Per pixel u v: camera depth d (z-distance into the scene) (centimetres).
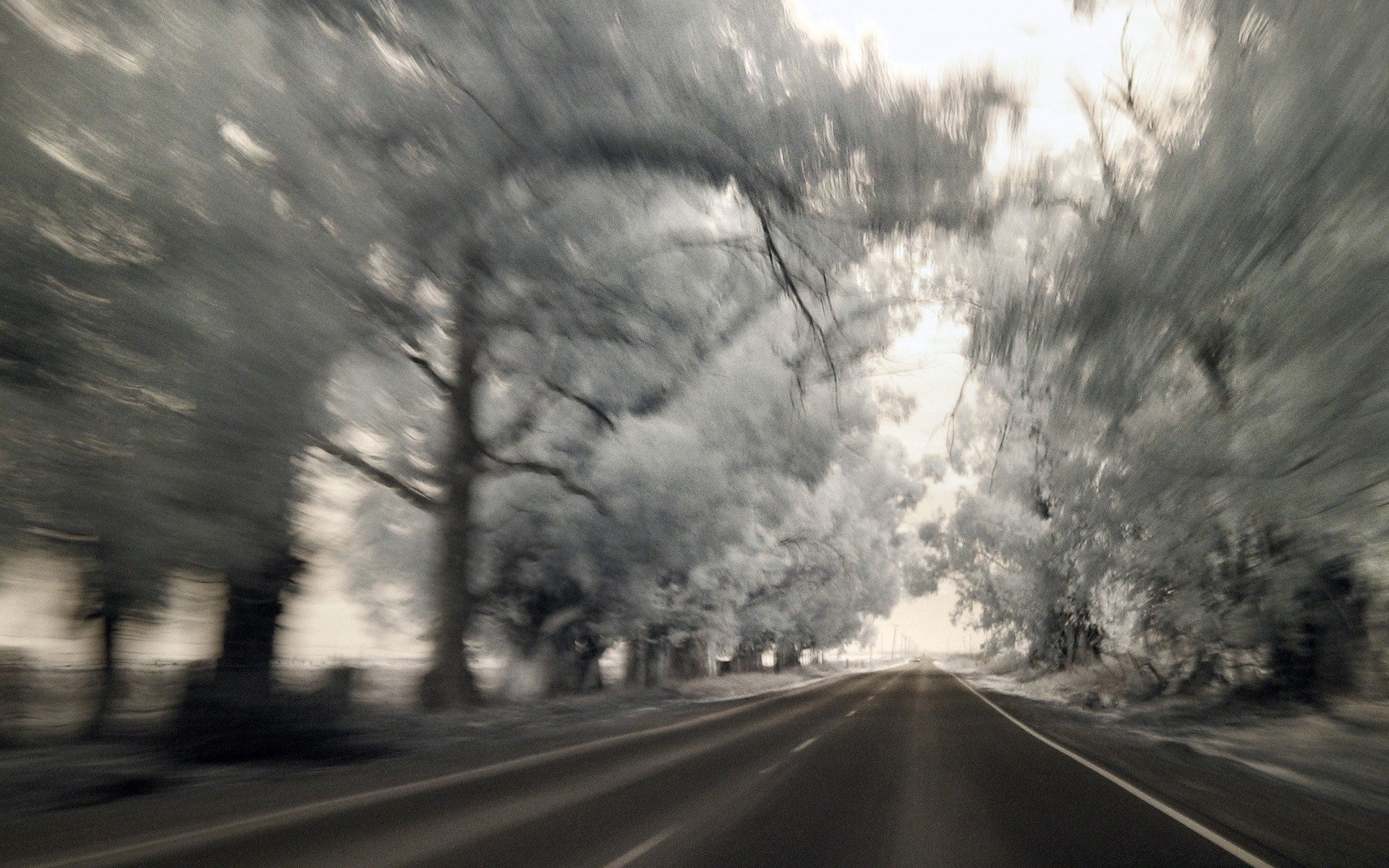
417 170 1780
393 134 1705
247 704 1396
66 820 894
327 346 1406
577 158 1861
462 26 1611
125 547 1133
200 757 1344
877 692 4216
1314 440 1090
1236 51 1201
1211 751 1734
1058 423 1781
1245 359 1245
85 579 1221
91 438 1078
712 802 1019
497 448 2675
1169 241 1288
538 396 2709
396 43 1573
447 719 2108
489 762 1437
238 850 750
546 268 2234
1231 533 1802
